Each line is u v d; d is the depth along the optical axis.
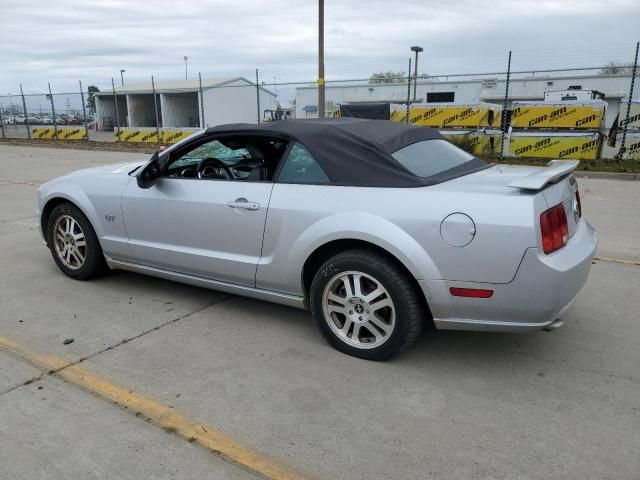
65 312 4.38
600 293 4.80
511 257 3.03
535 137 16.75
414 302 3.33
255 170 4.06
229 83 40.94
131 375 3.37
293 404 3.05
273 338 3.91
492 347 3.77
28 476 2.47
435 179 3.46
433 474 2.48
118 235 4.68
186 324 4.15
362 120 4.17
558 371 3.43
